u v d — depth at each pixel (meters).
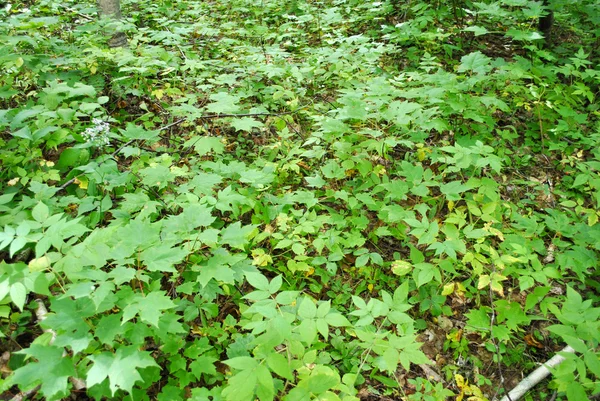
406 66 7.01
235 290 3.62
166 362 2.97
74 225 2.61
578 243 4.04
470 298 3.99
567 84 7.00
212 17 8.59
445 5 7.77
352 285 4.04
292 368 2.48
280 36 7.13
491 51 7.51
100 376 2.09
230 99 4.47
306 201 4.11
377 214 4.63
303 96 5.99
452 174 5.10
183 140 5.09
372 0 8.59
